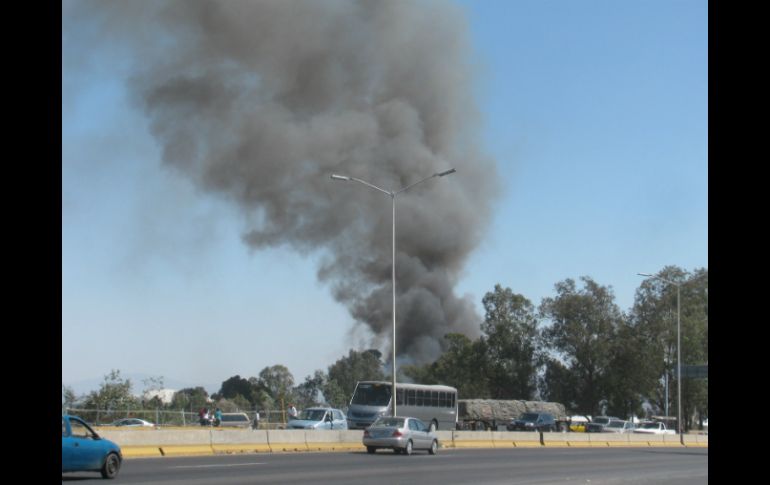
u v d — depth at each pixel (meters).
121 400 42.16
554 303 74.69
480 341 72.50
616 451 38.47
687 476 22.34
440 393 47.97
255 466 22.78
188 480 18.03
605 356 72.69
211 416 46.38
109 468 18.14
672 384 76.62
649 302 77.56
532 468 24.45
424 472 21.53
